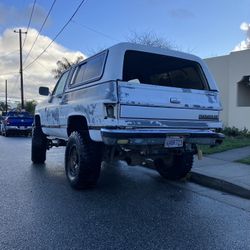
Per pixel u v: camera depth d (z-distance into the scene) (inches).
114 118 231.5
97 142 261.0
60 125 319.9
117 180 315.6
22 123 981.2
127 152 261.9
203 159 387.2
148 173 349.1
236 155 411.2
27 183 301.6
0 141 773.9
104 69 244.7
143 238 177.2
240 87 717.3
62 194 263.0
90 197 255.0
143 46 259.4
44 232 184.5
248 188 260.4
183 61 282.0
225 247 166.7
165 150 265.6
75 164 279.6
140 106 237.8
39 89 362.0
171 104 249.3
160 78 278.2
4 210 222.5
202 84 282.8
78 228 190.7
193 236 180.2
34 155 408.5
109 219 205.9
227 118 742.5
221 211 223.6
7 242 171.3
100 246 167.0
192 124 260.7
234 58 714.8
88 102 256.1
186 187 291.3
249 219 208.1
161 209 227.0
